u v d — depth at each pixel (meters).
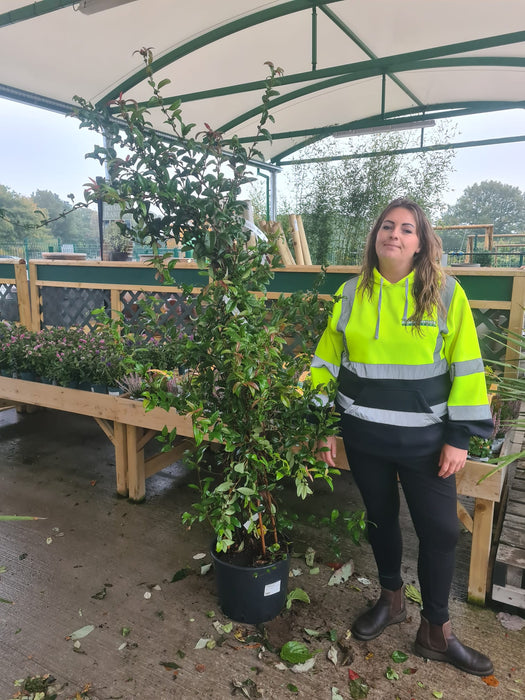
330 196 8.41
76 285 4.53
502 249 9.93
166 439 1.99
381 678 1.76
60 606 2.12
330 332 1.84
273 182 11.52
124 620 2.04
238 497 1.78
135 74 6.52
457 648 1.80
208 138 1.82
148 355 3.24
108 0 4.19
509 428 2.39
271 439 1.91
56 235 20.09
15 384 3.46
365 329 1.67
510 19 5.59
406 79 7.98
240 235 1.92
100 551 2.52
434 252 1.58
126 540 2.62
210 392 1.90
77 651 1.88
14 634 1.96
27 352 3.49
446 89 8.33
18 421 4.47
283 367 1.92
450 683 1.74
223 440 1.67
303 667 1.80
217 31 5.67
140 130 1.78
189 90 7.41
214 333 1.81
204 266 1.85
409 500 1.77
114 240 7.21
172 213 1.90
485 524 2.04
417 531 1.78
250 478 1.73
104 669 1.79
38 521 2.80
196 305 1.83
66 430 4.25
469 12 5.50
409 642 1.93
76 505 2.99
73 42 5.74
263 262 2.20
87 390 3.26
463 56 6.75
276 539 2.03
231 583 1.97
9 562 2.43
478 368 1.59
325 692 1.70
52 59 6.10
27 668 1.80
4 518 1.27
